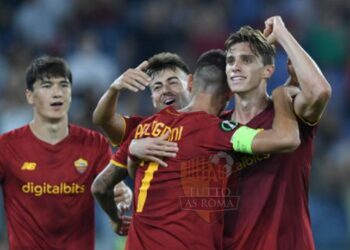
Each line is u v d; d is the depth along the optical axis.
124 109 36.94
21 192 19.84
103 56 41.25
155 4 44.84
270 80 39.28
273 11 45.41
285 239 17.17
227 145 16.41
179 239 16.19
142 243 16.56
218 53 17.73
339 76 43.47
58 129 20.12
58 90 20.03
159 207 16.47
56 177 19.84
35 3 44.53
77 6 44.69
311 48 44.62
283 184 17.27
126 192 19.80
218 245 16.59
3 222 30.05
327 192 35.97
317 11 45.97
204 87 17.47
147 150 16.64
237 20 44.84
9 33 43.94
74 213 19.88
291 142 16.16
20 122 35.69
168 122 16.94
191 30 43.88
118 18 44.59
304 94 16.73
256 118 17.50
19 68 40.16
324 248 34.44
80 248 19.92
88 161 20.12
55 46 42.53
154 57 19.31
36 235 19.75
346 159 37.16
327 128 39.41
